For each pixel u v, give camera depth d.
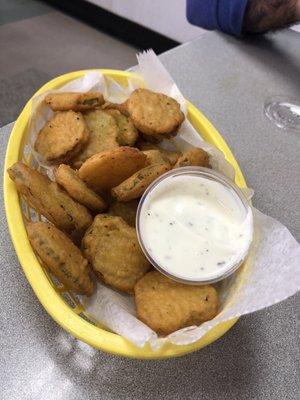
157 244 0.19
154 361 0.18
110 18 0.76
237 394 0.18
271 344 0.19
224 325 0.16
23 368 0.17
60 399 0.17
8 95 0.60
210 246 0.19
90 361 0.18
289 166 0.28
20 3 0.78
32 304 0.19
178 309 0.17
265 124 0.30
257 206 0.25
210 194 0.20
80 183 0.20
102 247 0.19
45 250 0.17
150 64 0.25
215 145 0.24
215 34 0.38
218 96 0.31
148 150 0.23
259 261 0.18
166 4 0.68
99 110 0.24
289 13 0.38
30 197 0.19
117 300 0.18
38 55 0.69
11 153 0.21
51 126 0.23
